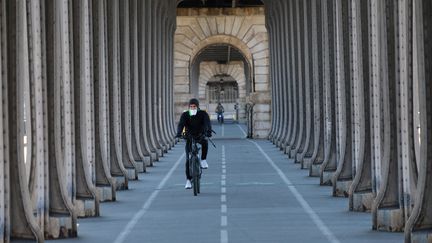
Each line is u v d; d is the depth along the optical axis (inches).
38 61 1128.2
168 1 3700.8
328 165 1802.4
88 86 1578.5
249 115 4264.3
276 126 3759.8
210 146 3575.3
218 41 4362.7
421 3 956.0
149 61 2837.1
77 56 1368.1
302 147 2539.4
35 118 1103.0
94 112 1584.6
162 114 3454.7
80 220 1280.8
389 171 1128.2
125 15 2079.2
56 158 1127.0
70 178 1318.9
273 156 2883.9
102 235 1116.5
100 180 1556.3
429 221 969.5
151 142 2743.6
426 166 965.2
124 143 2031.3
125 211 1391.5
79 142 1337.4
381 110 1167.0
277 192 1668.3
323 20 1940.2
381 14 1159.6
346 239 1043.9
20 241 954.7
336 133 1793.8
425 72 956.6
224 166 2428.6
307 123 2295.8
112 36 1863.9
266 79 4244.6
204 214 1328.7
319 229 1138.7
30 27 1077.8
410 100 1098.7
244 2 4303.6
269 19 3969.0
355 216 1280.8
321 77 2071.9
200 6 4325.8
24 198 959.0
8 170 938.1
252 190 1718.8
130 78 2316.7
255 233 1106.7
